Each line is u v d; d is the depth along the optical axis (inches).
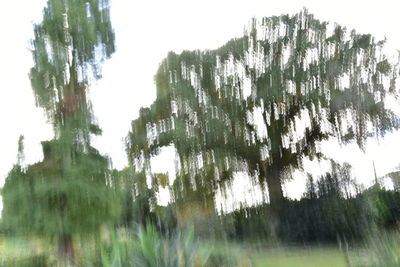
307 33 1001.5
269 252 578.9
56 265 419.8
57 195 509.0
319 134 990.4
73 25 583.8
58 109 561.3
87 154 549.0
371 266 236.5
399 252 232.4
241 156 989.2
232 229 684.1
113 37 604.7
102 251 243.0
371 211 599.2
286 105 983.0
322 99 942.4
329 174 717.9
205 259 251.9
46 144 540.4
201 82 1007.0
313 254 545.0
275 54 1003.3
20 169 529.0
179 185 983.0
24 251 450.9
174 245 239.0
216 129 974.4
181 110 1007.6
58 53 573.6
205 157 985.5
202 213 812.0
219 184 988.6
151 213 786.8
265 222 694.5
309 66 969.5
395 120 967.0
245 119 987.3
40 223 498.3
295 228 655.8
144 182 928.3
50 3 584.4
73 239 505.0
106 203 529.7
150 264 225.8
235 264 330.3
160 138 987.9
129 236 252.2
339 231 610.5
